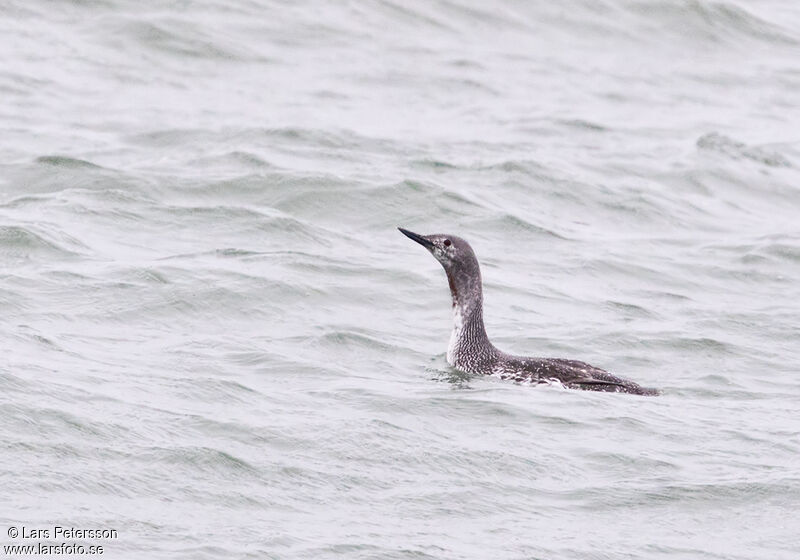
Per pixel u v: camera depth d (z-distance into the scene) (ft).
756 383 55.83
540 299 66.54
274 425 45.06
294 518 38.68
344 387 50.29
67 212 73.56
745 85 116.47
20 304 58.39
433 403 48.73
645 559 37.70
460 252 55.16
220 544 36.50
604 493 41.81
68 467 40.29
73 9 113.91
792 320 65.46
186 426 44.24
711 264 75.15
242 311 60.64
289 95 102.42
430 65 111.65
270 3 118.93
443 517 39.55
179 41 109.81
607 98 109.19
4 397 44.45
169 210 75.51
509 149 93.25
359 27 117.50
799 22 133.08
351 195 80.12
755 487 42.60
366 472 42.14
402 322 61.87
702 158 94.84
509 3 125.39
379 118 98.68
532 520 39.78
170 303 60.29
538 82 111.14
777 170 95.50
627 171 91.04
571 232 79.10
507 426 46.78
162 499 39.06
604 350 59.62
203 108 98.02
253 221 74.49
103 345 53.98
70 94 98.89
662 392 53.01
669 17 126.82
